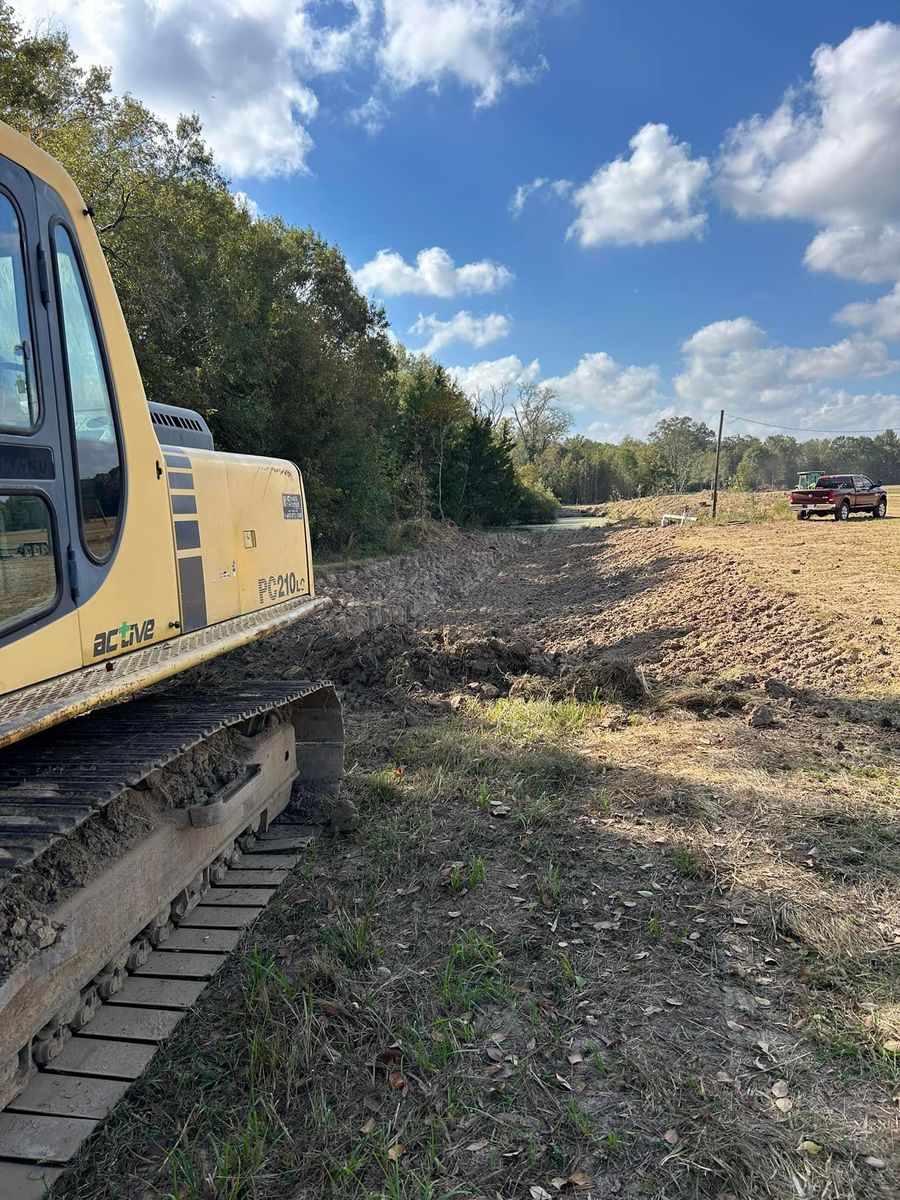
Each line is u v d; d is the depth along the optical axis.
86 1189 2.58
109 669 3.09
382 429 32.00
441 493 43.00
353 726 7.84
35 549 2.68
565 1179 2.57
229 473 4.55
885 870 4.56
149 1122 2.86
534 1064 3.11
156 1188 2.59
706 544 25.05
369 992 3.56
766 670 9.94
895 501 46.81
